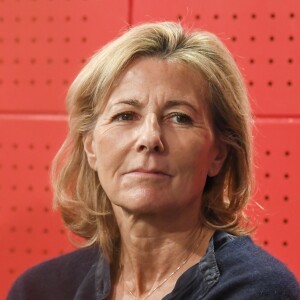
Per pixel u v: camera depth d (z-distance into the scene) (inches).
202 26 119.4
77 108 78.2
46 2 125.5
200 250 75.6
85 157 81.4
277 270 70.6
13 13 126.7
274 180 117.0
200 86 72.5
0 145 126.6
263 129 117.2
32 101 126.0
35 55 126.0
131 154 71.2
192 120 72.0
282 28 117.3
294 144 116.7
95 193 81.7
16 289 84.5
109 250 80.7
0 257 126.4
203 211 78.3
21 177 126.0
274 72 117.3
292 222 116.3
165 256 75.1
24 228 126.0
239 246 73.3
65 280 83.0
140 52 72.8
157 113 71.5
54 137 125.1
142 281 76.4
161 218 73.2
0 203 126.0
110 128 72.7
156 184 70.6
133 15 122.3
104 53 74.8
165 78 71.8
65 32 125.0
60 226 125.1
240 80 76.2
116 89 73.1
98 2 123.9
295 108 116.9
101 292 78.2
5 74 127.0
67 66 124.9
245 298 68.6
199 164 72.2
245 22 118.4
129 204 71.1
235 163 77.8
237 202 78.5
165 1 120.8
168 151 70.7
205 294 70.4
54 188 83.7
